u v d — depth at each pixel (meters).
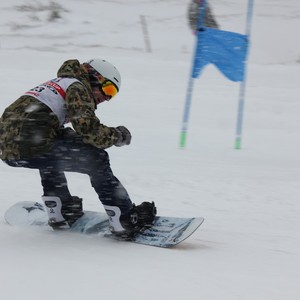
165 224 8.96
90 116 8.02
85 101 8.10
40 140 8.05
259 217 11.46
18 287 6.21
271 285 6.84
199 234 9.77
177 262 7.66
